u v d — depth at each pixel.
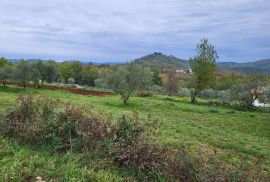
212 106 53.97
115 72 43.88
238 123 35.44
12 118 10.41
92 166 8.38
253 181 8.99
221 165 9.75
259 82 61.25
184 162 8.87
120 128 9.77
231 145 20.23
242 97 55.38
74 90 62.44
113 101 45.81
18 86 60.12
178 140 17.84
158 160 8.66
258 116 44.31
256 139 25.47
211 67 56.50
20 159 8.14
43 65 65.12
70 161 8.38
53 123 9.87
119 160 8.81
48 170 7.73
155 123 11.32
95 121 10.09
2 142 9.21
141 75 43.62
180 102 55.62
